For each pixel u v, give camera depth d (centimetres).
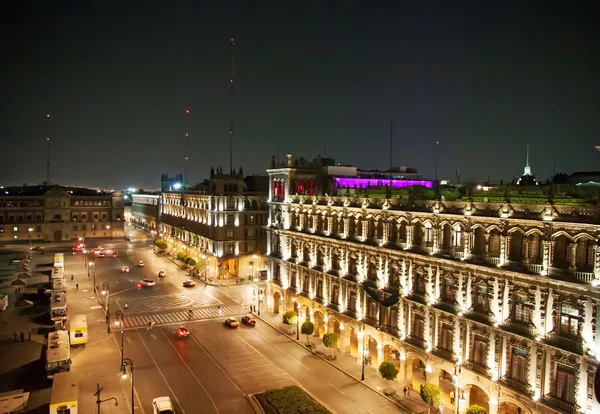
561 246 4094
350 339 6825
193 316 8612
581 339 3869
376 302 6206
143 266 13575
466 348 4891
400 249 5759
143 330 7775
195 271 12262
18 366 6241
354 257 6681
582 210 3906
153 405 4978
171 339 7350
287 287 8312
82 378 5847
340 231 7012
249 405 5228
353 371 6175
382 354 6122
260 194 13025
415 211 5544
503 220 4500
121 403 5206
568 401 3984
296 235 8044
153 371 6103
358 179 9031
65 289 9175
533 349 4231
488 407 4772
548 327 4156
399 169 10931
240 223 12438
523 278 4319
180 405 5197
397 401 5328
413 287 5644
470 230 4884
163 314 8725
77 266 13288
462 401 4891
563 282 3950
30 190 19688
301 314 7925
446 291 5241
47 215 18238
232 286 11075
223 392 5541
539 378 4184
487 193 5197
